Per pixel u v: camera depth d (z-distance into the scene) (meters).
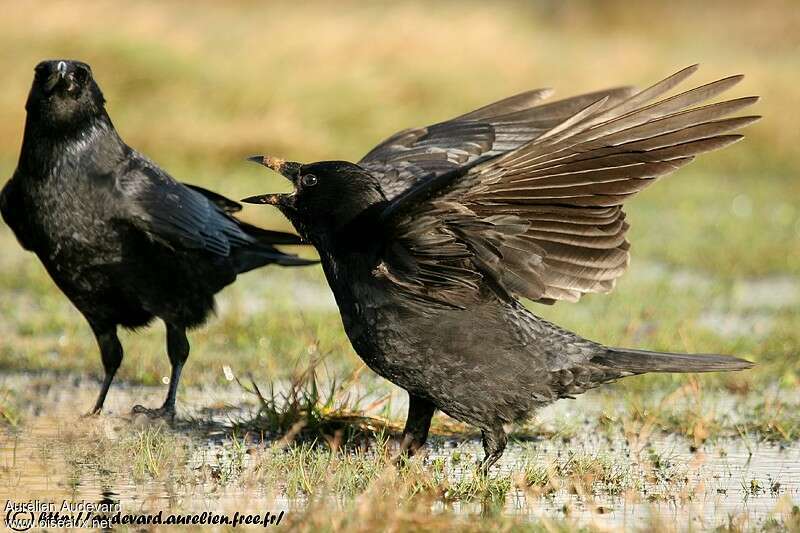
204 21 37.94
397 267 9.30
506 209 8.94
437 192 8.73
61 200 11.54
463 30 38.06
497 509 8.72
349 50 34.53
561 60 38.25
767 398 12.53
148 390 13.12
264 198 9.80
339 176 9.62
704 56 43.28
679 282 19.41
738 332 15.83
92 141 11.67
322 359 12.32
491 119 11.61
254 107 31.23
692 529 8.12
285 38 34.53
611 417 11.94
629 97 8.31
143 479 9.72
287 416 11.37
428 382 9.56
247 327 15.66
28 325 15.91
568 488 9.57
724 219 25.05
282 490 9.30
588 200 8.89
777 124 34.75
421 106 33.53
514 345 9.52
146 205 11.77
